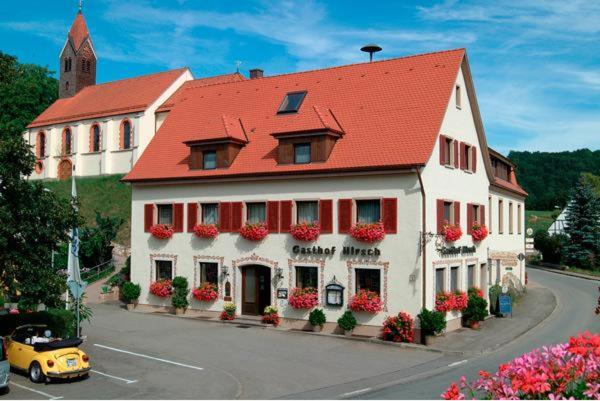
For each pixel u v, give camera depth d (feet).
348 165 83.35
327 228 85.87
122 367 63.82
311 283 87.71
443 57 93.71
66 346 58.34
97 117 193.16
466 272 92.99
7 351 60.90
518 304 113.80
